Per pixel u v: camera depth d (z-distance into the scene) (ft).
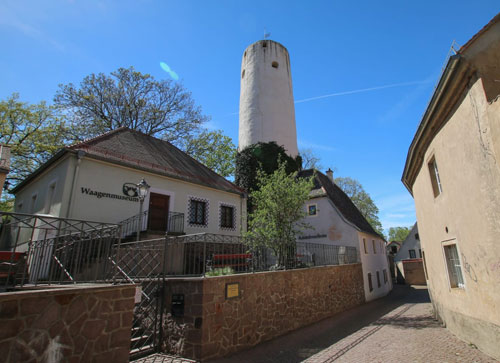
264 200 39.88
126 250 29.63
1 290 14.70
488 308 18.19
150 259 30.25
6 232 42.24
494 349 17.75
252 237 32.94
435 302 32.91
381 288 69.41
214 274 23.90
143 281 24.07
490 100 15.75
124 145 46.62
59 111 67.72
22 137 63.52
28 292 11.65
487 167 16.49
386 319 36.35
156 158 49.32
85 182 36.81
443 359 18.66
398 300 58.80
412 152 30.91
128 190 40.98
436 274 30.45
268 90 79.25
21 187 51.21
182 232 44.42
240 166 73.36
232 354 21.24
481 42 16.55
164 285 22.74
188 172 52.21
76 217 35.12
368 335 27.30
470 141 18.22
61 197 34.88
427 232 32.89
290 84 85.10
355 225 58.49
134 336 22.22
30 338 11.55
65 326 12.76
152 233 38.81
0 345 10.71
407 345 22.76
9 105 62.64
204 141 85.51
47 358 11.97
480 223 18.08
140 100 75.77
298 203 38.52
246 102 80.12
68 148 36.11
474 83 16.97
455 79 18.20
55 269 23.45
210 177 57.77
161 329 21.97
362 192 126.41
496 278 16.81
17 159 61.52
